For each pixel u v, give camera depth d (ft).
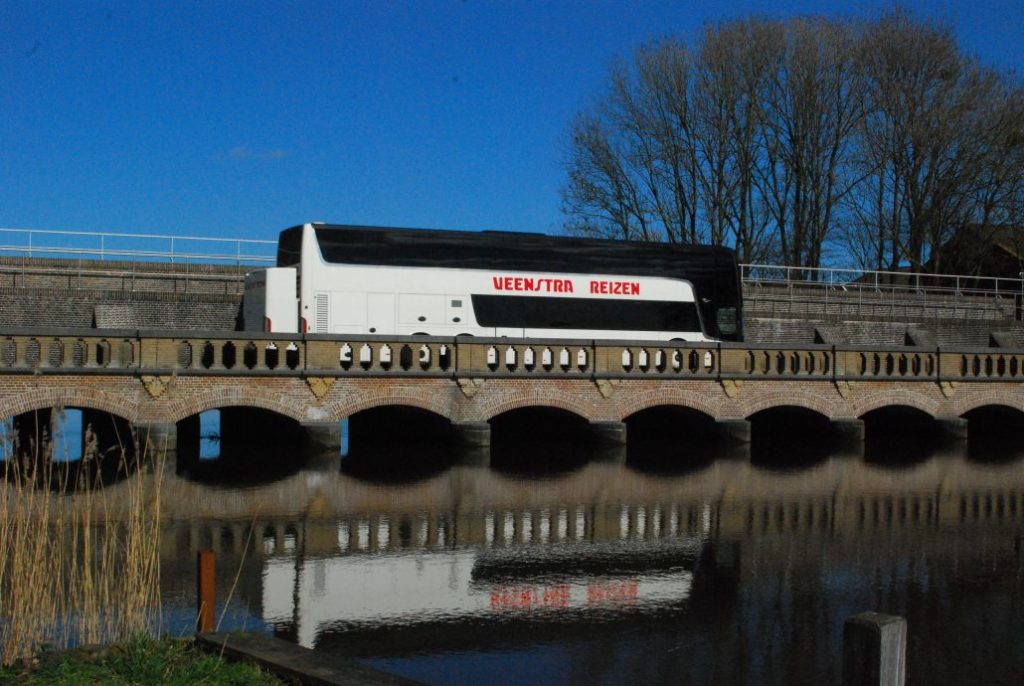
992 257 204.54
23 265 119.65
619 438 105.19
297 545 59.82
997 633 46.09
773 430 129.29
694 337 122.11
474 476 88.38
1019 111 177.88
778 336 153.17
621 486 84.28
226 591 49.21
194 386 91.15
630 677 39.68
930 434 123.24
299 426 96.12
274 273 106.22
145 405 89.61
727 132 179.63
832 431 115.85
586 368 105.70
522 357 103.45
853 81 181.47
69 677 31.50
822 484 87.35
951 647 44.11
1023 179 180.34
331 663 31.81
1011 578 55.36
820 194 182.70
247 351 94.02
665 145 180.34
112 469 85.97
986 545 63.57
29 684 31.09
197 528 63.46
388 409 118.73
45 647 35.47
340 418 96.12
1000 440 127.44
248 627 43.93
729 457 105.19
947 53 181.57
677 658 41.81
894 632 26.32
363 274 108.99
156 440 89.04
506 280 114.42
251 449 105.19
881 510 75.20
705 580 54.08
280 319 106.11
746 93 179.52
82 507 65.51
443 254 112.37
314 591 49.98
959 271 195.21
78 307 114.52
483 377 101.04
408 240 111.24
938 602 50.65
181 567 53.36
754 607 49.16
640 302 119.96
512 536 63.98
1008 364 124.98
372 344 97.60
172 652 33.94
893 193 186.70
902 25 182.29
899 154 182.91
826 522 70.33
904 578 55.16
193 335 91.35
